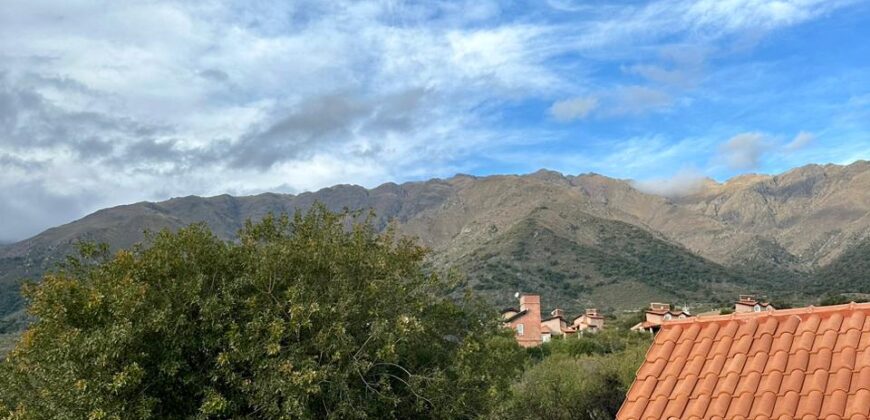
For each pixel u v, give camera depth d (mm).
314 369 17250
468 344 20906
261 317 17500
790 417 9398
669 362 11570
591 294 185250
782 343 10852
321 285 19578
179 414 17453
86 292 17531
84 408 15719
